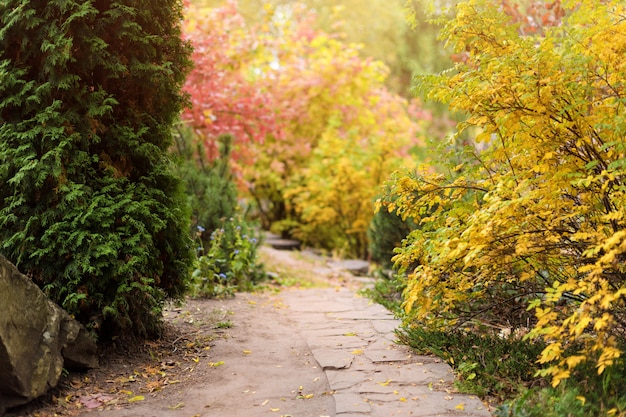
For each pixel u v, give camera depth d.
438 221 4.88
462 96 4.22
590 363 3.72
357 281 10.08
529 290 4.81
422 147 15.61
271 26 14.81
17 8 4.49
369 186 12.71
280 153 14.33
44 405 3.79
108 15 4.84
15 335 3.63
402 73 19.52
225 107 10.22
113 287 4.59
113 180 4.70
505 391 3.81
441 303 4.98
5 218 4.48
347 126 14.30
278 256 12.04
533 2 7.53
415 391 3.90
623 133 3.77
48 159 4.48
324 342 5.22
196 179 8.96
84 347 4.34
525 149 4.26
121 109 5.02
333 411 3.67
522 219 4.12
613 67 4.04
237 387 4.16
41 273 4.48
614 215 3.61
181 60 5.28
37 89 4.50
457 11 4.64
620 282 4.01
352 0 19.44
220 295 7.30
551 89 3.97
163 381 4.33
